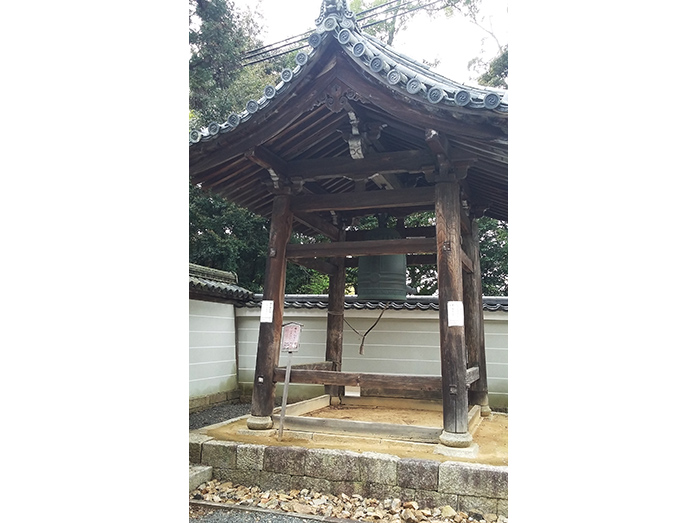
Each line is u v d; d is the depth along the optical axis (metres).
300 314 7.88
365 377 4.41
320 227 5.89
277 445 4.20
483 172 5.01
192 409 7.03
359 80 4.12
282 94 4.19
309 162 4.95
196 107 11.84
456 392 4.10
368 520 3.46
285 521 3.44
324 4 4.12
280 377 4.75
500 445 4.32
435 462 3.71
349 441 4.33
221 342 7.89
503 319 7.14
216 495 3.88
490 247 11.76
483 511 3.51
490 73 11.97
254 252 12.37
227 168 4.86
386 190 4.82
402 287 5.56
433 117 3.96
